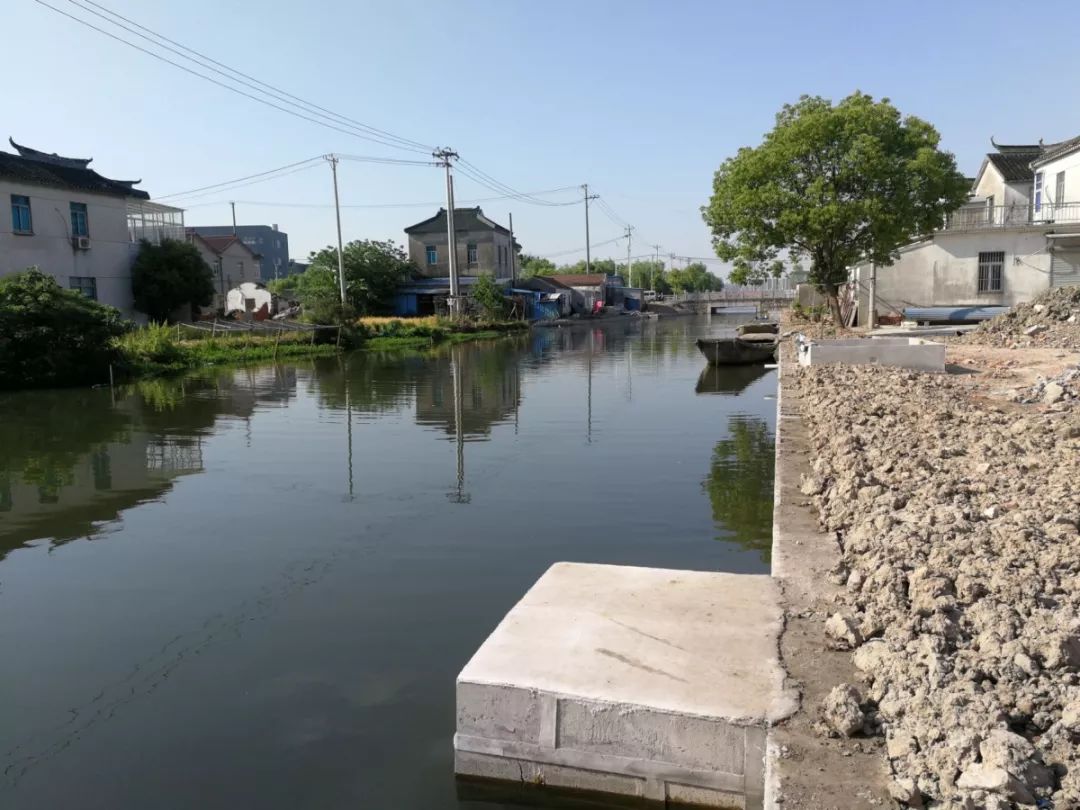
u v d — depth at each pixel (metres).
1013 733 2.84
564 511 8.53
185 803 3.71
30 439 13.12
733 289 98.12
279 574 6.71
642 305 82.62
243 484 9.89
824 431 8.91
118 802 3.73
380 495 9.28
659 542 7.46
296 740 4.20
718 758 3.26
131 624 5.75
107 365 21.34
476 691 3.60
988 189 34.81
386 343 35.56
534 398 17.94
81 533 7.96
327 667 5.01
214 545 7.52
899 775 2.86
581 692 3.45
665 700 3.38
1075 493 5.82
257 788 3.80
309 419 15.05
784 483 7.11
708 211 27.11
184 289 33.84
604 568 4.92
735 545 7.36
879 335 23.97
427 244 57.19
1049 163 29.52
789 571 4.82
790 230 24.47
